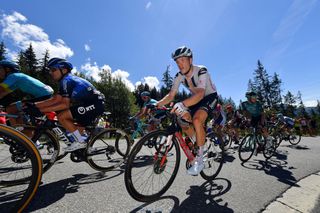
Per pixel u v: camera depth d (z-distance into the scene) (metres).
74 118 2.75
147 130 5.27
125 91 34.41
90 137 3.02
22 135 1.55
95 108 2.89
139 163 2.91
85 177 2.63
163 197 2.09
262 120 4.75
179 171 3.02
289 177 2.99
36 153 1.61
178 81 2.69
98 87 34.34
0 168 2.57
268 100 48.97
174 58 2.43
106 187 2.29
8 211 1.68
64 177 2.59
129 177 1.90
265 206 2.00
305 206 2.04
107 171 3.00
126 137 3.63
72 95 2.62
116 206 1.84
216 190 2.35
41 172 1.63
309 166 3.76
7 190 2.11
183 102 2.13
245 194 2.26
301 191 2.45
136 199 1.92
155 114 4.95
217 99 2.71
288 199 2.20
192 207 1.90
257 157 4.59
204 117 2.40
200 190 2.33
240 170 3.30
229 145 6.29
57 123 2.82
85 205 1.83
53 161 2.73
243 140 4.14
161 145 2.21
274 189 2.46
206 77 2.42
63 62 2.70
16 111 2.72
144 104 5.24
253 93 4.73
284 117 8.09
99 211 1.73
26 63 42.44
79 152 2.88
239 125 7.11
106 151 3.23
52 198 1.94
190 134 2.60
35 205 1.79
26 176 2.39
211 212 1.82
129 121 5.36
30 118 2.62
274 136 5.85
